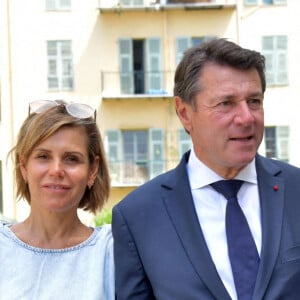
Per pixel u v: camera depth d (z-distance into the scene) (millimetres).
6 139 21656
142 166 22078
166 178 3266
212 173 3107
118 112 22078
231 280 2934
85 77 21969
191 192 3148
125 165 22016
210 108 2939
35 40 21891
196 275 2943
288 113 22203
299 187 3148
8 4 21859
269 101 22266
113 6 21828
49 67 21922
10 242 3254
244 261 2941
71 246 3297
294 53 22219
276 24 22188
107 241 3350
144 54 22391
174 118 22156
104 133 21984
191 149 3254
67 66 21953
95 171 3432
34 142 3188
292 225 3016
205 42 3055
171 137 22141
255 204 3096
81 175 3256
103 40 22047
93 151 3363
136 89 22375
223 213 3074
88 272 3242
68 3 22016
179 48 22172
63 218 3285
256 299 2836
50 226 3279
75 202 3275
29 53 21875
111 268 3291
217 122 2926
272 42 22188
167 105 22156
